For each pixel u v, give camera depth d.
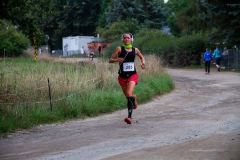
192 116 18.70
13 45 71.69
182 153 11.69
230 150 11.77
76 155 12.16
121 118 18.94
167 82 31.03
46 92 20.48
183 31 84.44
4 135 15.59
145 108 21.88
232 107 21.19
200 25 77.88
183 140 13.43
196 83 35.59
